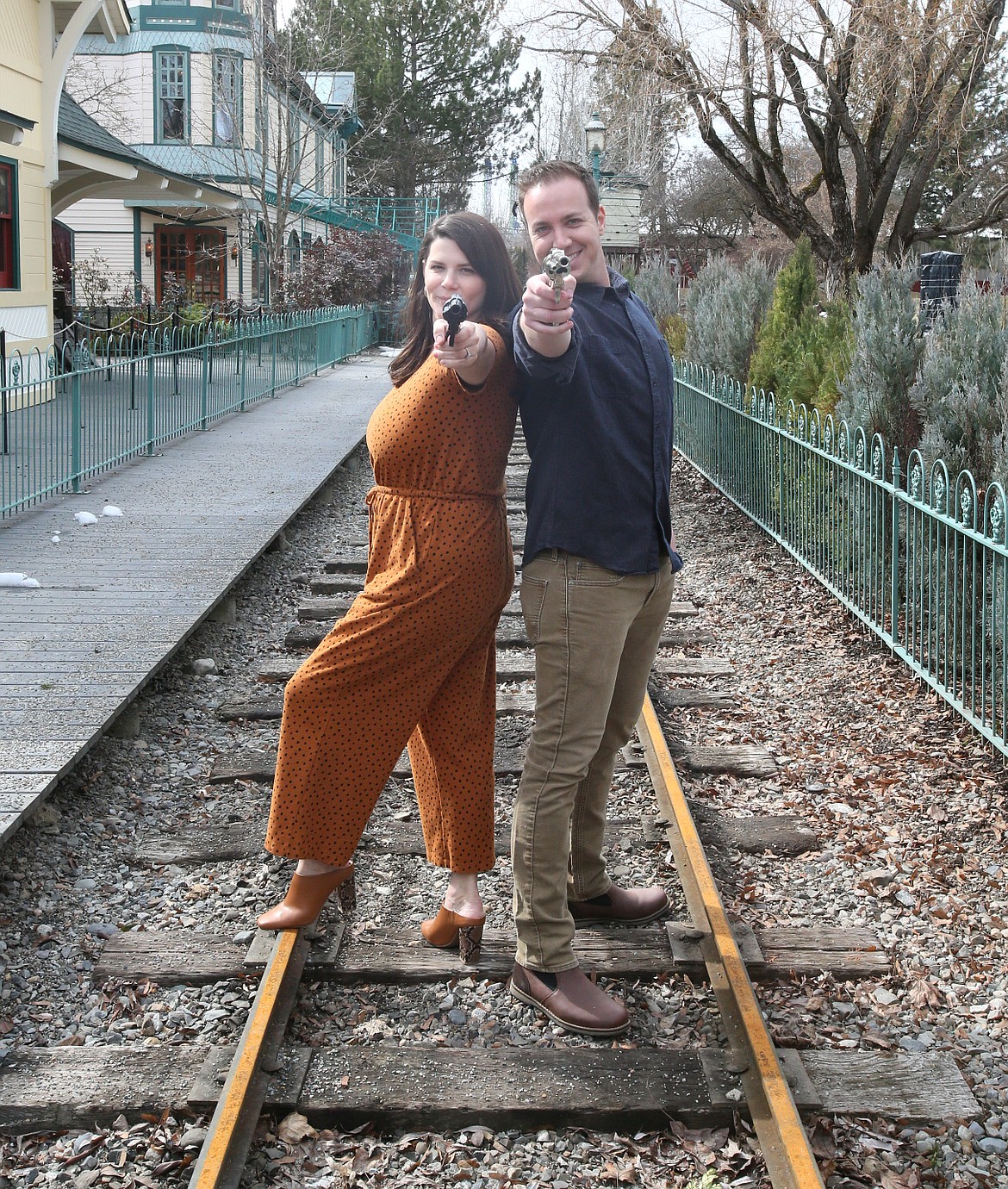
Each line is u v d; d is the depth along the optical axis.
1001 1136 3.22
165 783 5.37
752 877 4.61
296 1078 3.32
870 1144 3.16
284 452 13.42
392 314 37.06
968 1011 3.78
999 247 8.09
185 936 4.09
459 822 3.67
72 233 28.09
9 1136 3.18
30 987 3.80
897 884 4.54
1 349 11.86
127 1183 3.01
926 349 7.55
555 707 3.45
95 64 32.22
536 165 3.33
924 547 6.50
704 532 10.73
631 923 4.14
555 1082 3.32
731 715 6.29
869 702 6.43
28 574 7.82
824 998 3.83
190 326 15.57
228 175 32.03
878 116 17.73
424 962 3.88
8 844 4.61
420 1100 3.24
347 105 37.66
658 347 3.42
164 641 6.43
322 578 8.78
